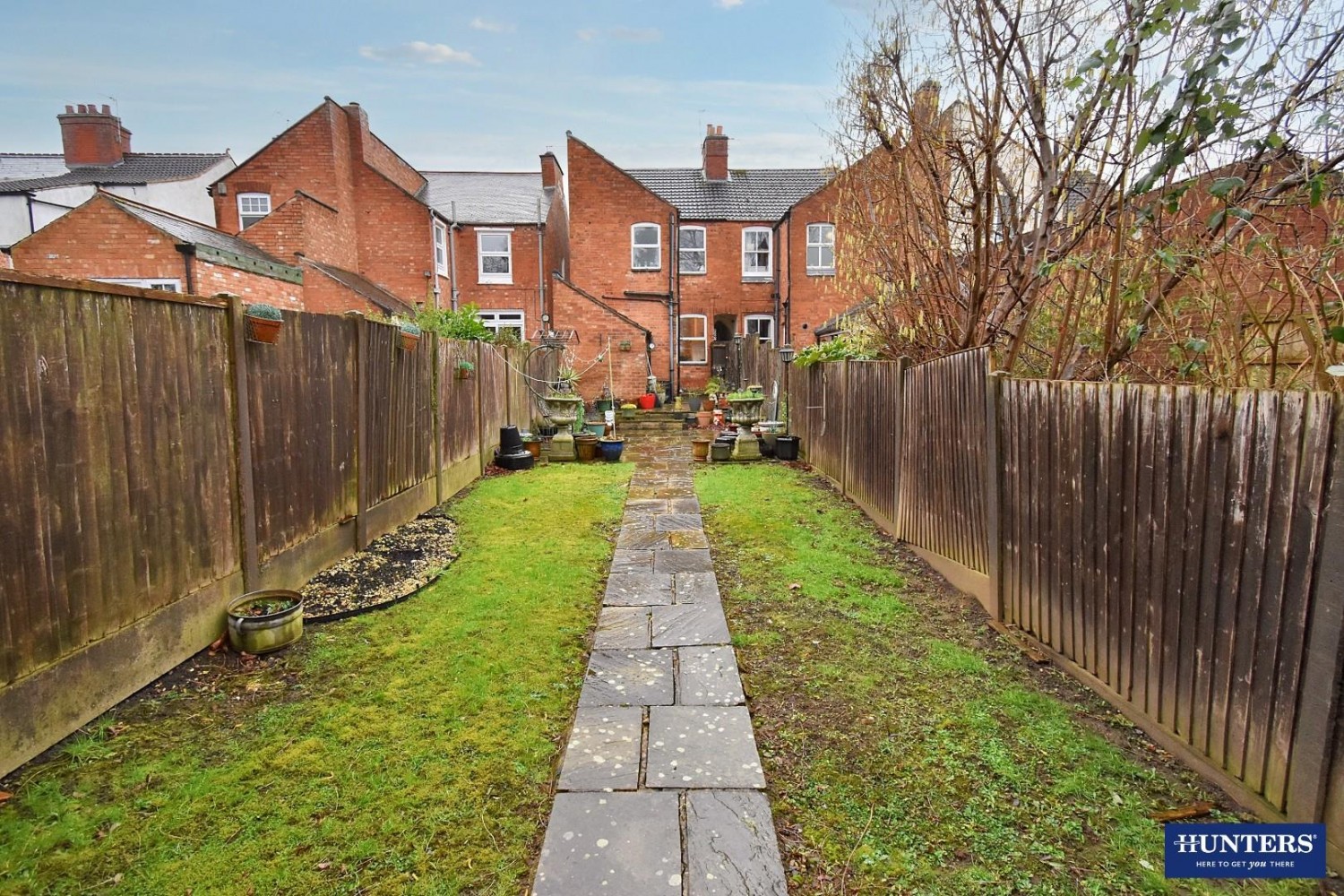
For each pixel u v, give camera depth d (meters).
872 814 2.33
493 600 4.29
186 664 3.36
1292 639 2.04
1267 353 3.41
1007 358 4.61
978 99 4.58
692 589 4.59
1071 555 3.21
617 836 2.22
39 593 2.57
